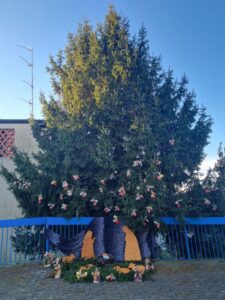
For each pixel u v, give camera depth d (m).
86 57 9.02
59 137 8.26
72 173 8.08
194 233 8.51
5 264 7.51
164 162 8.24
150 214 7.57
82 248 7.85
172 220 8.33
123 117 8.54
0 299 5.20
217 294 5.40
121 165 8.08
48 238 7.90
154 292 5.51
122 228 8.05
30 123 9.11
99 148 7.89
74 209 8.05
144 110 8.25
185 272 6.92
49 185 8.34
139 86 8.68
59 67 9.70
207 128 8.96
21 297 5.26
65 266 6.85
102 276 6.27
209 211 8.75
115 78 8.62
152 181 7.51
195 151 8.73
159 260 8.03
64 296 5.30
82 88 8.76
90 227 8.05
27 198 8.76
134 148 7.89
